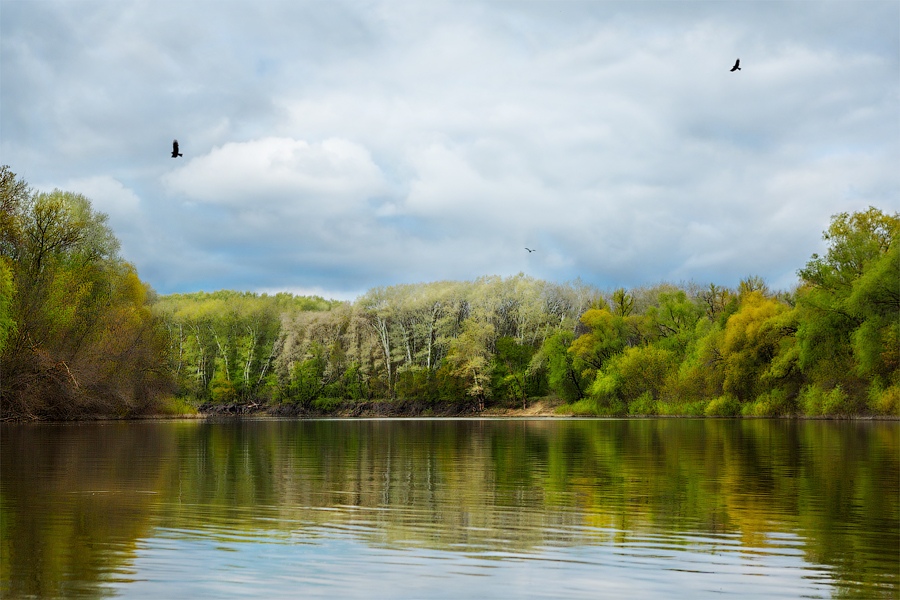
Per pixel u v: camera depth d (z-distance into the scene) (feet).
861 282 209.05
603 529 44.21
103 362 208.95
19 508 50.85
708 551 38.70
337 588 32.35
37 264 207.82
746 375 254.68
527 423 235.40
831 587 32.63
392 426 215.10
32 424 189.37
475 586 32.71
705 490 59.93
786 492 58.59
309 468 77.56
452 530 43.91
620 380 314.55
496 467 78.79
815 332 222.69
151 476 69.21
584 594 31.73
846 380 220.84
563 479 67.87
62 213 213.25
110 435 139.33
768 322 243.60
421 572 34.78
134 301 247.50
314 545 39.91
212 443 119.55
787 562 36.63
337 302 620.08
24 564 35.70
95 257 232.12
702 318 315.17
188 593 31.50
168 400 250.98
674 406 287.89
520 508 51.29
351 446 114.11
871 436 131.75
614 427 187.73
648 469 76.28
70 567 35.24
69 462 82.84
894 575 34.35
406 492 59.11
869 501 53.98
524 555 37.91
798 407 238.27
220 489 60.54
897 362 210.38
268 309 465.47
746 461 84.53
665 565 36.04
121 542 40.34
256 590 31.99
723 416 260.83
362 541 40.88
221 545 39.75
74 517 47.47
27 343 194.49
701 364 277.23
